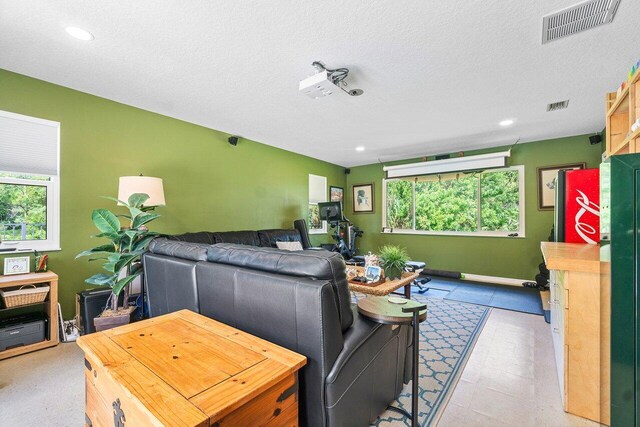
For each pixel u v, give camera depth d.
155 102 3.07
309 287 1.19
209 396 0.83
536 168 4.59
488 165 4.81
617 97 1.85
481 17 1.75
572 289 1.63
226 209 4.20
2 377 1.96
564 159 4.37
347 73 2.38
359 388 1.35
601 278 1.35
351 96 2.91
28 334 2.30
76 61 2.27
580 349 1.61
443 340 2.59
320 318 1.16
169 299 2.02
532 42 1.99
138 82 2.62
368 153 5.51
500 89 2.73
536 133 4.18
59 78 2.55
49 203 2.70
